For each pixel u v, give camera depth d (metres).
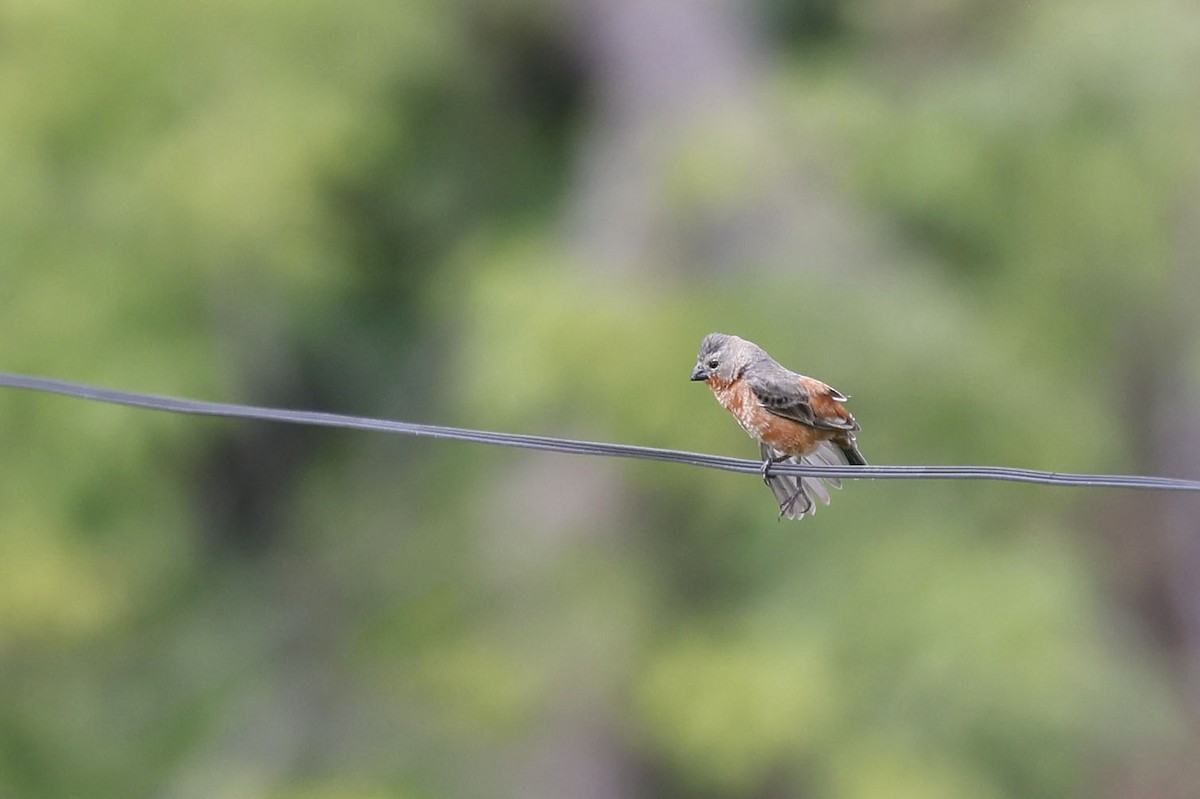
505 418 15.79
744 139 16.08
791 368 14.92
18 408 16.00
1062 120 17.12
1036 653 14.10
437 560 17.66
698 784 15.87
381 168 18.36
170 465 16.77
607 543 15.75
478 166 19.59
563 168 20.02
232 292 17.00
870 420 14.97
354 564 18.72
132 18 16.64
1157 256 17.97
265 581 19.09
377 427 7.96
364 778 16.64
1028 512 15.15
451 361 18.47
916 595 14.43
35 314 16.14
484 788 16.09
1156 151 17.33
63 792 17.55
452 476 18.14
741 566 15.68
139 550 16.62
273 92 16.72
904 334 15.04
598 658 15.46
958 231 16.98
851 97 16.98
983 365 15.20
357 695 17.91
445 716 16.44
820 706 14.20
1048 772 14.70
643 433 14.92
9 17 16.55
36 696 17.59
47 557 15.82
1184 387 20.72
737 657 14.67
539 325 14.90
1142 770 20.88
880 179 16.64
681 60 18.00
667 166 16.23
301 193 16.48
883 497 15.02
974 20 18.16
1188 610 23.89
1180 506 23.48
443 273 18.45
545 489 16.14
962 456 15.02
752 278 15.46
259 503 19.22
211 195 16.00
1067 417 15.75
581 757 15.69
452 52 18.45
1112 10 17.20
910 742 14.20
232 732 18.06
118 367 16.08
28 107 16.45
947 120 16.88
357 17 17.31
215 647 18.64
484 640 16.11
